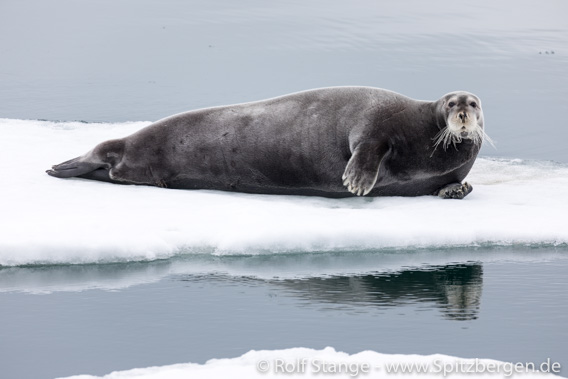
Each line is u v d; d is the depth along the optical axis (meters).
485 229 40.78
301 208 43.09
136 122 63.34
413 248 39.91
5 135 57.28
